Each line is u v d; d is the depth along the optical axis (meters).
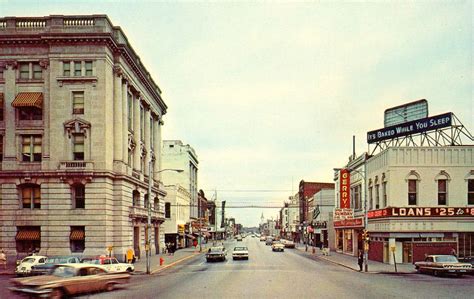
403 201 48.69
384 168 50.78
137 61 65.75
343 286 29.70
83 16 53.53
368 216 56.88
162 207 80.12
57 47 53.25
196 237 123.31
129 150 63.19
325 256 66.56
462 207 48.19
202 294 25.56
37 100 52.28
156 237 76.56
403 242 49.19
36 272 33.69
